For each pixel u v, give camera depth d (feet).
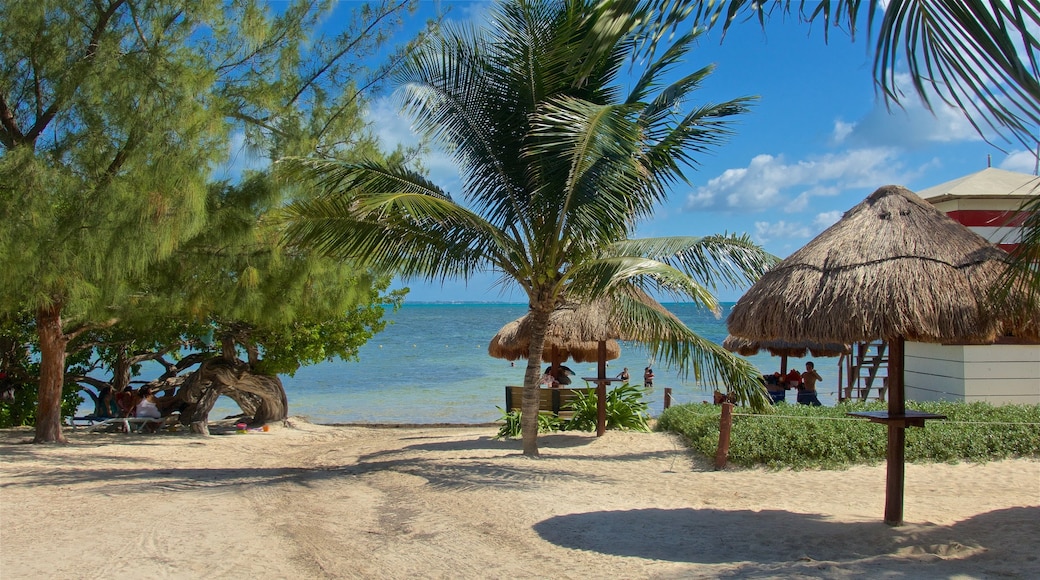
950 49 9.22
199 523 21.62
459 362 132.87
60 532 20.25
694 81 33.91
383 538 19.89
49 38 33.55
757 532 19.25
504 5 31.81
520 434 43.57
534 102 32.12
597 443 38.99
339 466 35.19
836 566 14.97
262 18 38.83
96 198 31.60
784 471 29.76
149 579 16.21
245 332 52.21
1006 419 35.65
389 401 81.15
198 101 33.73
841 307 17.21
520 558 17.63
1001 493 24.98
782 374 57.36
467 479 27.78
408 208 27.73
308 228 33.17
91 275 33.60
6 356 52.08
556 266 34.12
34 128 36.63
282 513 23.31
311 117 40.29
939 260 17.39
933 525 19.25
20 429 49.60
